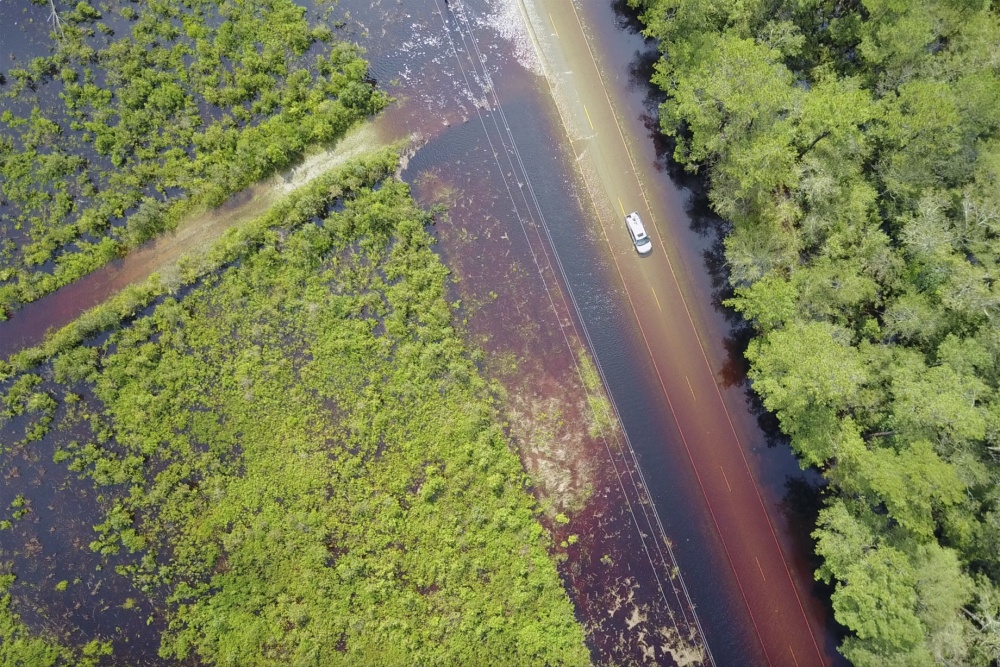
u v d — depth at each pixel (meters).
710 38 39.75
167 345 41.66
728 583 41.19
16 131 43.34
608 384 42.66
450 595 39.94
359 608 39.69
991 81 35.78
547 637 39.62
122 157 42.97
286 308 41.88
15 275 42.03
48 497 40.59
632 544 41.38
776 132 36.75
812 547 41.38
